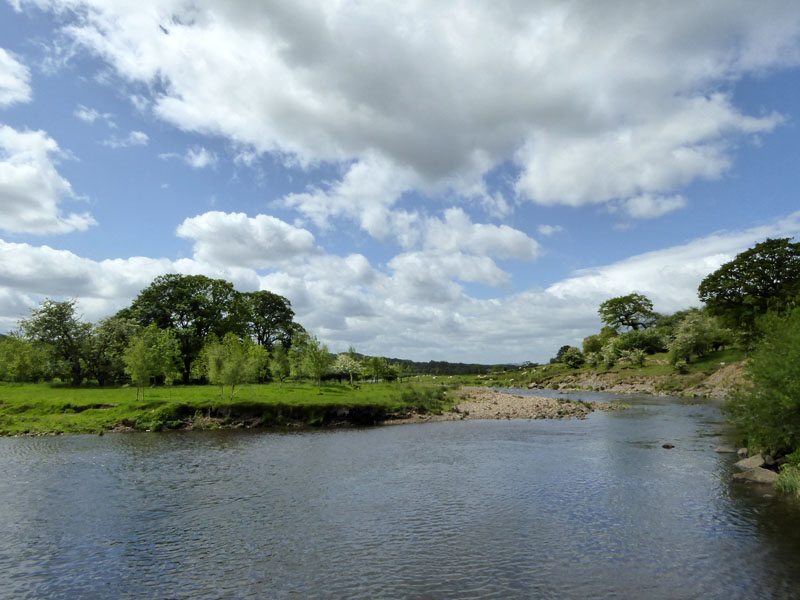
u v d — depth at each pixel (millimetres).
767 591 12000
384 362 83750
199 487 22391
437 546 15258
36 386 65500
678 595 11867
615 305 148125
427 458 29203
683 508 18891
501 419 51219
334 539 15922
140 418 41656
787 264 73062
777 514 17984
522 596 11883
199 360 70062
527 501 20078
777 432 23391
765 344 26047
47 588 12602
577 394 90812
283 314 103438
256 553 14797
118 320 71938
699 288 83250
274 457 29438
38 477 24125
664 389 88125
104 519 17938
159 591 12367
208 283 84625
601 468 26125
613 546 15117
